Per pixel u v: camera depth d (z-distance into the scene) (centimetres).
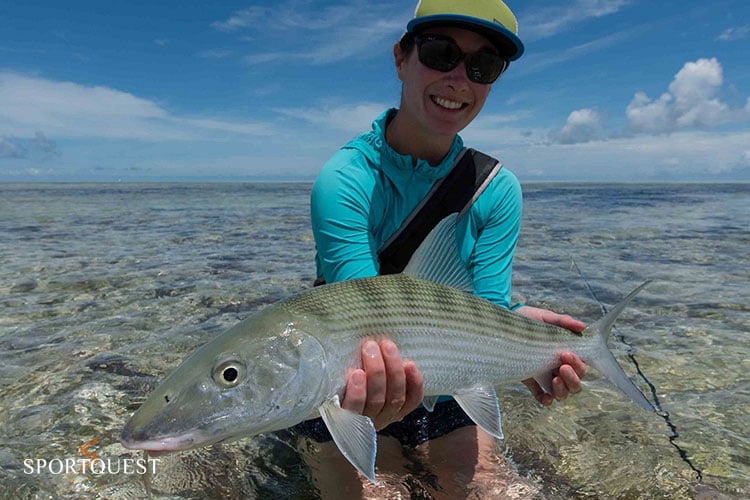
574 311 127
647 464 67
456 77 68
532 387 73
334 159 72
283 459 69
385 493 60
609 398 85
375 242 73
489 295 75
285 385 48
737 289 146
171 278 156
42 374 90
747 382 89
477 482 62
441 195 74
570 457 69
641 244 223
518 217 80
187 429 45
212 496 61
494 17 67
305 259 189
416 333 55
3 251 198
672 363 97
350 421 49
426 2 68
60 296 136
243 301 133
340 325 52
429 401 60
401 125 74
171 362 95
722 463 67
